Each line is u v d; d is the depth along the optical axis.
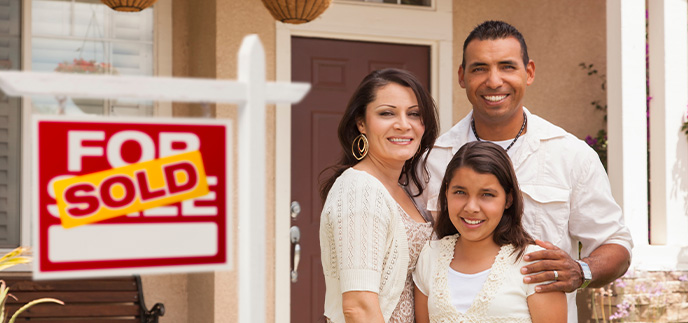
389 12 5.11
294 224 4.91
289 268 4.86
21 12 4.70
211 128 0.90
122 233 0.87
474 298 1.98
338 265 1.91
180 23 5.08
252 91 0.85
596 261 2.22
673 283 4.57
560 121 5.56
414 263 2.08
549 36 5.55
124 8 3.47
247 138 0.85
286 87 0.86
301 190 4.94
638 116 4.44
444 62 5.24
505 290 1.96
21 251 3.57
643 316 4.51
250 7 4.72
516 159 2.42
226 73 4.61
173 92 0.83
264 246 0.85
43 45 4.75
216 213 0.90
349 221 1.89
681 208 4.72
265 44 4.78
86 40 4.84
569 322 2.34
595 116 5.64
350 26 5.01
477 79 2.39
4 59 4.67
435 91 5.24
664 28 4.70
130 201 0.87
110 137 0.87
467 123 2.53
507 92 2.37
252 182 0.85
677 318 4.56
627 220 4.44
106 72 4.88
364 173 1.98
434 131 2.14
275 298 4.83
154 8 5.01
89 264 0.86
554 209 2.37
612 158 4.48
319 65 5.00
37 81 0.78
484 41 2.38
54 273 0.84
